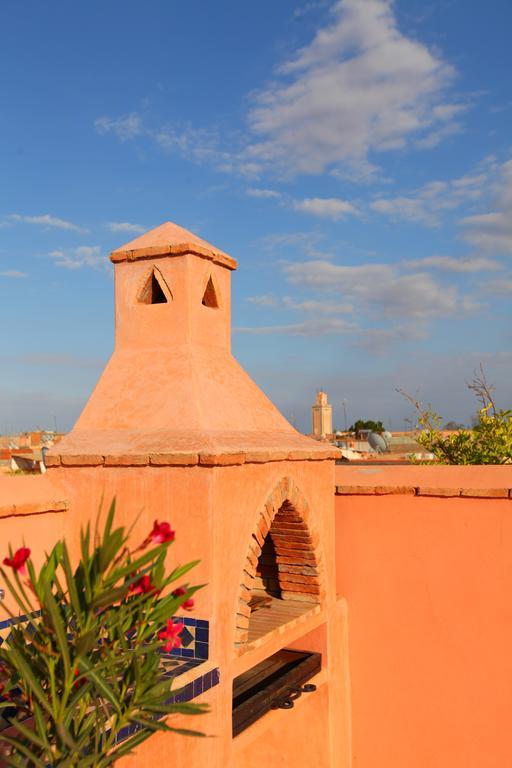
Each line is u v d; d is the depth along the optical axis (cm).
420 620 688
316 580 655
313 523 643
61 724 323
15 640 352
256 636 552
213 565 492
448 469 723
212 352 625
